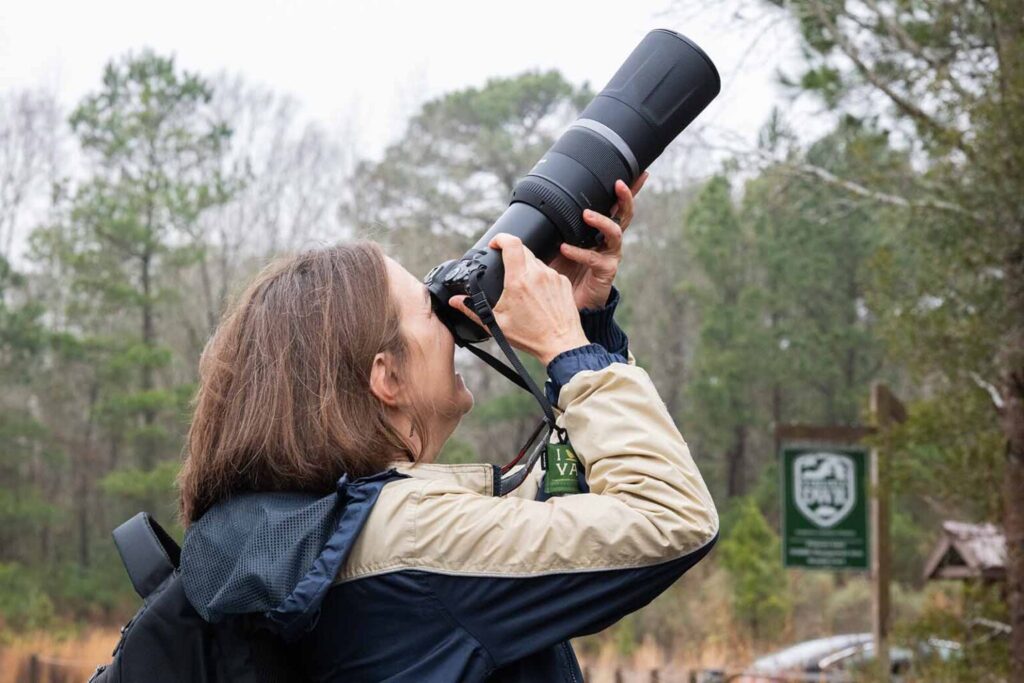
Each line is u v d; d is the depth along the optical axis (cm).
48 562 2873
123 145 2942
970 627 605
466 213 3853
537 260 173
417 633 153
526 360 1969
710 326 3453
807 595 2389
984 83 577
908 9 611
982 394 596
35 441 3044
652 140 190
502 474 178
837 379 3456
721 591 2192
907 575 2259
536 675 157
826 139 701
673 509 153
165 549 172
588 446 160
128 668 157
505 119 4041
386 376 165
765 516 3250
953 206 571
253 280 174
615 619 153
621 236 187
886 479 632
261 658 157
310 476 157
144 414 2872
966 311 589
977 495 595
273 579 148
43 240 2867
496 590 151
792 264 3291
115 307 2819
